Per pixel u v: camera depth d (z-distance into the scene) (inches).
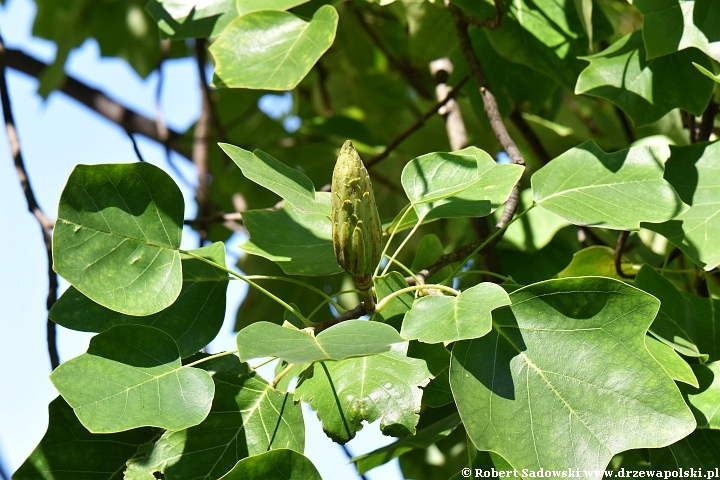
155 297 51.4
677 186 55.3
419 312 51.3
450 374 50.8
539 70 60.4
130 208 51.8
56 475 51.9
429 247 56.5
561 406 50.8
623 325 51.1
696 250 54.1
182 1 60.4
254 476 50.7
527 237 63.0
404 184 54.8
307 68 56.2
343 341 49.3
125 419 50.0
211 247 54.1
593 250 59.2
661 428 50.3
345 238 51.4
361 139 79.0
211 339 53.5
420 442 55.7
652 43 56.2
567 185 54.6
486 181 54.6
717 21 56.1
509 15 60.6
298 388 52.3
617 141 71.5
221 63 56.7
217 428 52.0
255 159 52.8
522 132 64.2
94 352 50.8
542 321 51.4
